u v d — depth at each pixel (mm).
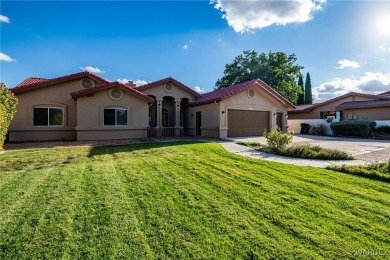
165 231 3289
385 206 4191
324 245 2977
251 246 2953
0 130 9273
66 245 2938
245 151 10438
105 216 3705
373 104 21562
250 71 34719
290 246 2955
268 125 19469
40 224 3432
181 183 5434
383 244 3006
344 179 5891
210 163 7594
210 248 2904
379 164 7059
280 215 3812
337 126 20688
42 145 11969
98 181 5492
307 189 5078
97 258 2697
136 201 4332
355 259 2717
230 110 17406
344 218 3715
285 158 8883
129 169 6680
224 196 4637
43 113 15000
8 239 3057
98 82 16500
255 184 5398
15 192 4723
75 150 10078
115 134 15359
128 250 2848
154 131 19453
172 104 21344
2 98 9328
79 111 14375
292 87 34969
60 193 4680
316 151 9398
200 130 19391
